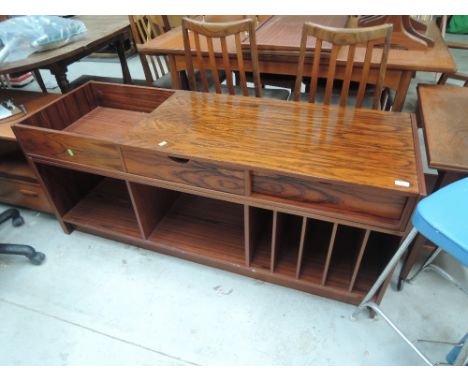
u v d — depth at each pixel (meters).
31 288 1.50
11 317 1.39
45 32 1.79
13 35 1.67
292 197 1.08
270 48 1.67
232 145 1.13
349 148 1.09
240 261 1.43
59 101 1.45
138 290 1.48
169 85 2.20
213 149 1.11
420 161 1.02
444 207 0.79
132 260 1.61
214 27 1.48
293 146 1.11
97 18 2.41
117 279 1.53
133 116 1.57
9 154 1.75
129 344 1.29
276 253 1.37
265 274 1.39
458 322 1.30
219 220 1.61
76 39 1.98
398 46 1.66
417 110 1.60
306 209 1.06
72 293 1.47
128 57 3.91
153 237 1.54
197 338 1.30
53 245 1.70
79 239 1.72
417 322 1.31
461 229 0.73
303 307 1.38
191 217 1.63
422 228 0.78
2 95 1.82
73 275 1.55
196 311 1.39
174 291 1.46
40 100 1.75
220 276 1.52
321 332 1.30
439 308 1.35
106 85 1.56
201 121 1.27
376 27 1.28
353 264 1.37
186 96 1.46
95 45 1.98
